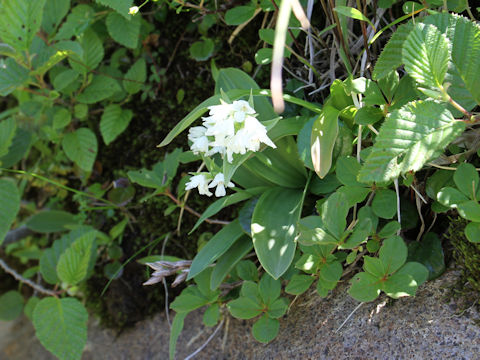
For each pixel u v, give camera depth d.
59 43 0.58
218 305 0.53
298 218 0.49
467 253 0.45
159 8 0.62
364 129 0.48
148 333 0.62
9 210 0.60
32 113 0.65
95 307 0.66
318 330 0.50
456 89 0.43
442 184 0.46
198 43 0.61
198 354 0.57
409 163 0.41
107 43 0.66
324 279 0.47
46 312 0.59
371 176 0.41
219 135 0.45
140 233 0.64
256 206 0.50
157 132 0.64
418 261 0.48
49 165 0.69
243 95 0.49
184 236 0.62
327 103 0.49
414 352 0.45
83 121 0.67
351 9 0.46
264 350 0.52
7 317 0.72
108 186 0.67
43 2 0.56
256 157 0.52
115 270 0.64
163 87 0.64
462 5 0.47
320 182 0.51
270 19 0.58
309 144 0.48
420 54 0.42
